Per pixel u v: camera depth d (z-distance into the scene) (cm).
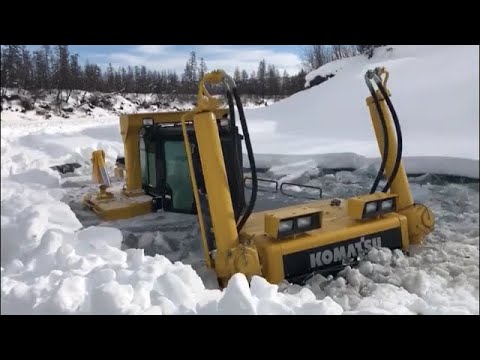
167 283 291
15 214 448
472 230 459
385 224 379
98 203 532
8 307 278
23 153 997
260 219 389
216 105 342
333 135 1125
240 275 280
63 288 276
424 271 355
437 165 720
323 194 643
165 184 520
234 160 401
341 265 354
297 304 282
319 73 1822
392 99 1127
